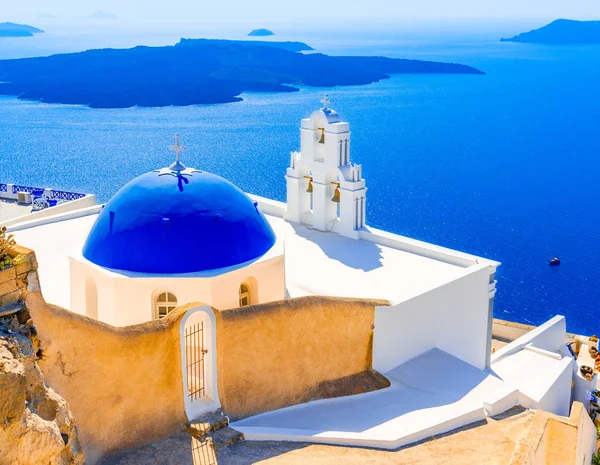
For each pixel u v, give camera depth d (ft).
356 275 74.59
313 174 87.30
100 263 60.64
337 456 53.62
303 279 73.31
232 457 51.72
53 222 86.28
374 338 66.33
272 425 57.88
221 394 56.34
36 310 42.63
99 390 48.24
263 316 57.36
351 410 61.72
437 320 72.13
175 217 60.44
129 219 60.90
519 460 51.96
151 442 52.06
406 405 63.21
